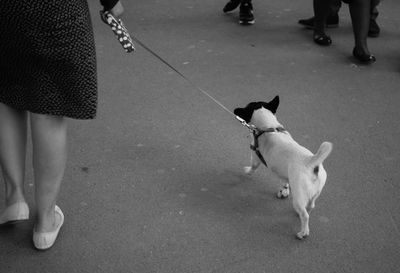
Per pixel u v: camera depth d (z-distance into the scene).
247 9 5.06
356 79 4.24
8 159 2.90
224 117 3.83
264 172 3.40
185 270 2.88
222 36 4.88
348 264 2.91
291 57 4.52
